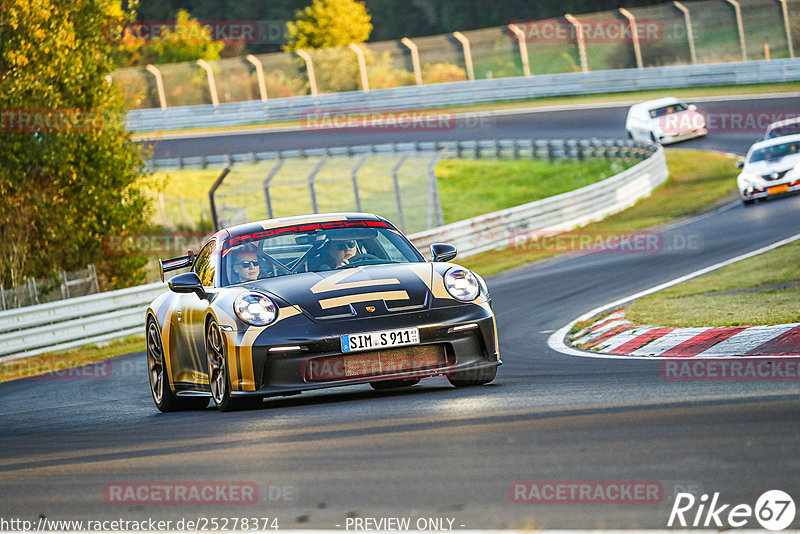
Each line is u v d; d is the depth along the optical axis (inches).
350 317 846.5
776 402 646.5
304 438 670.5
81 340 2295.8
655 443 541.3
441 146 5187.0
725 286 1646.2
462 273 918.4
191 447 698.2
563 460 518.0
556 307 1769.2
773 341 1029.8
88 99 2957.7
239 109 6771.7
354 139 5920.3
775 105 4894.2
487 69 6914.4
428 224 3604.8
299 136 6176.2
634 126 4694.9
